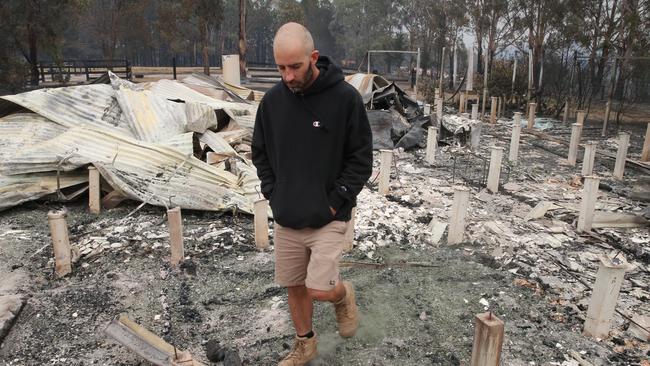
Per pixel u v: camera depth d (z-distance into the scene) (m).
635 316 4.25
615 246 5.93
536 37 25.17
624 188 8.69
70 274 4.82
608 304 3.83
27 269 4.91
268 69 42.12
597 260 5.48
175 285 4.66
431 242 5.80
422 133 11.95
